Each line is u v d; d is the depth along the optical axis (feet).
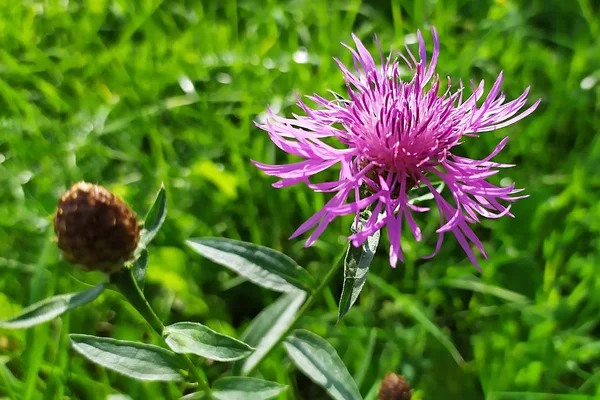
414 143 0.44
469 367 0.60
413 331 0.61
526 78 0.82
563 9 0.96
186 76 0.78
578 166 0.71
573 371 0.59
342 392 0.46
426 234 0.70
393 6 0.87
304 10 0.91
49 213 0.65
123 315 0.61
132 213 0.43
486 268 0.65
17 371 0.56
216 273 0.66
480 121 0.46
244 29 0.95
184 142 0.76
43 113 0.78
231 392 0.45
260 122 0.74
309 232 0.69
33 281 0.56
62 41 0.88
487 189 0.43
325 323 0.61
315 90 0.76
